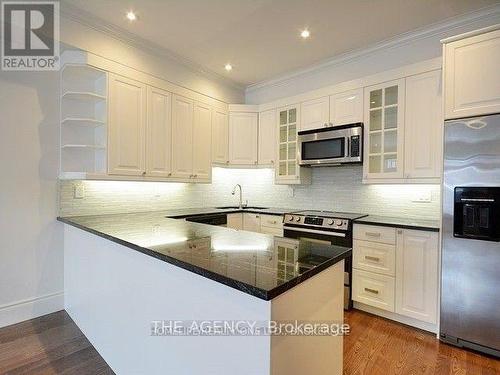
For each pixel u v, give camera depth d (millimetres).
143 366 1454
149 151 2889
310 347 1100
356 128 2850
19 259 2365
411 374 1750
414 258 2307
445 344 2100
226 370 1016
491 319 1909
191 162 3346
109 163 2570
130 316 1562
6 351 1952
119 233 1696
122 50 2736
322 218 2871
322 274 1169
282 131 3682
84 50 2473
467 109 1994
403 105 2605
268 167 3844
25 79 2375
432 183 2443
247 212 3691
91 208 2797
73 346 2016
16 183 2348
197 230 1828
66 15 2357
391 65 2949
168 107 3096
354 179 3275
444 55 2102
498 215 1858
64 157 2578
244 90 4254
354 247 2664
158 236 1607
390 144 2760
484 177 1912
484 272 1929
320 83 3516
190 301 1166
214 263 1079
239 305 970
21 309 2371
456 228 2031
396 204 2939
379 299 2506
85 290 2143
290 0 2234
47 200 2510
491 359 1904
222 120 3793
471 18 2439
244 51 3115
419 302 2285
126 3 2277
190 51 3104
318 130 3160
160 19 2502
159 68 3061
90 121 2494
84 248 2162
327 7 2326
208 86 3666
